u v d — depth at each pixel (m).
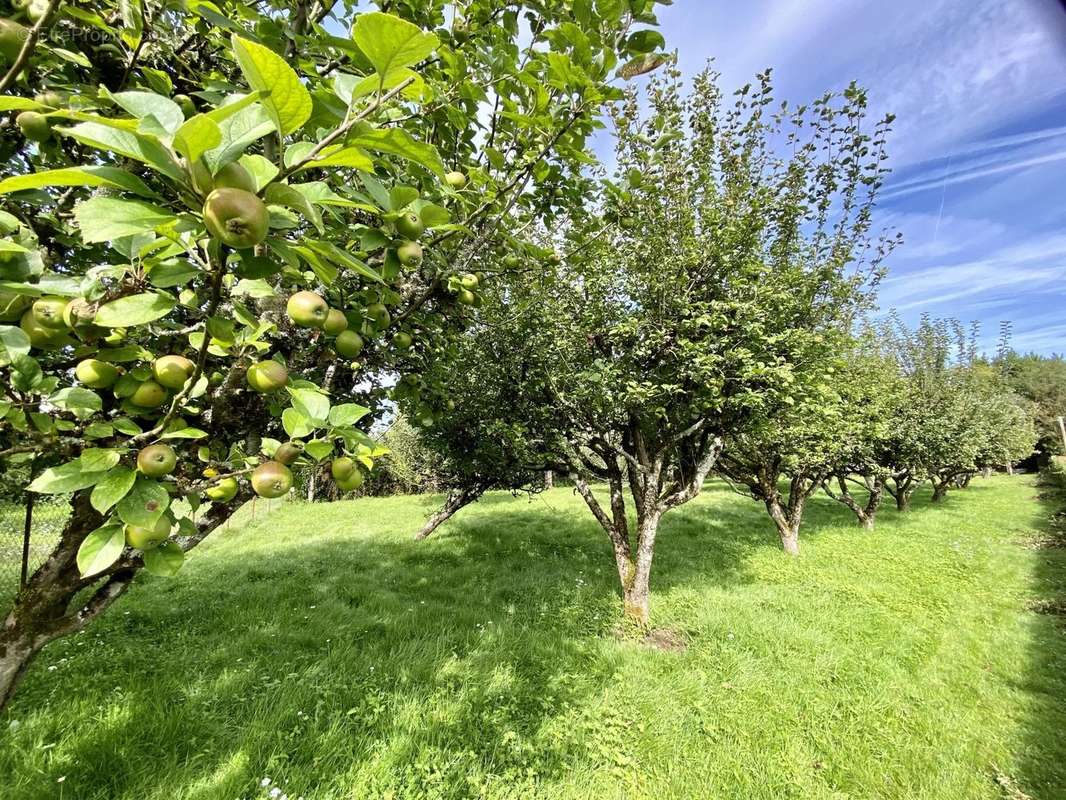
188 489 1.44
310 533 13.20
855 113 5.67
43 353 1.51
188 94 1.87
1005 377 27.88
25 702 4.01
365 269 0.99
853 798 3.89
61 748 3.52
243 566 9.22
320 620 6.32
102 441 1.44
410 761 3.82
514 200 2.45
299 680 4.69
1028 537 12.91
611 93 1.86
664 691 5.10
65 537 1.77
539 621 6.73
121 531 1.16
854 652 6.22
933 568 10.03
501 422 6.96
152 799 3.19
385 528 13.83
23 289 1.01
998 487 26.38
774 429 8.09
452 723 4.27
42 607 1.71
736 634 6.62
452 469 9.73
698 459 7.93
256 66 0.70
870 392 12.77
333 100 1.13
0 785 3.18
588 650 5.88
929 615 7.48
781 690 5.29
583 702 4.78
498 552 10.84
